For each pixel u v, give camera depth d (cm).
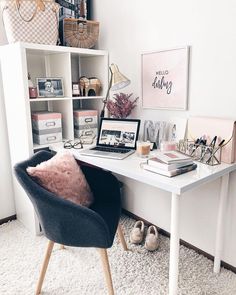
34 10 183
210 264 179
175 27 175
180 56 174
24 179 126
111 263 178
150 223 223
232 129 148
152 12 187
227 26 150
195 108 174
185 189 120
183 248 196
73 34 210
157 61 188
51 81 207
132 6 199
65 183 148
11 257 185
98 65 233
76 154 174
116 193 170
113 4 213
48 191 135
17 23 179
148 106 201
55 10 192
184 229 197
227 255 174
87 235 131
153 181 128
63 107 222
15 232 216
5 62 197
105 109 232
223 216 162
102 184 173
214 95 162
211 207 177
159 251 191
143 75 200
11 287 159
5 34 206
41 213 133
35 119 204
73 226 129
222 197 159
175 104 183
